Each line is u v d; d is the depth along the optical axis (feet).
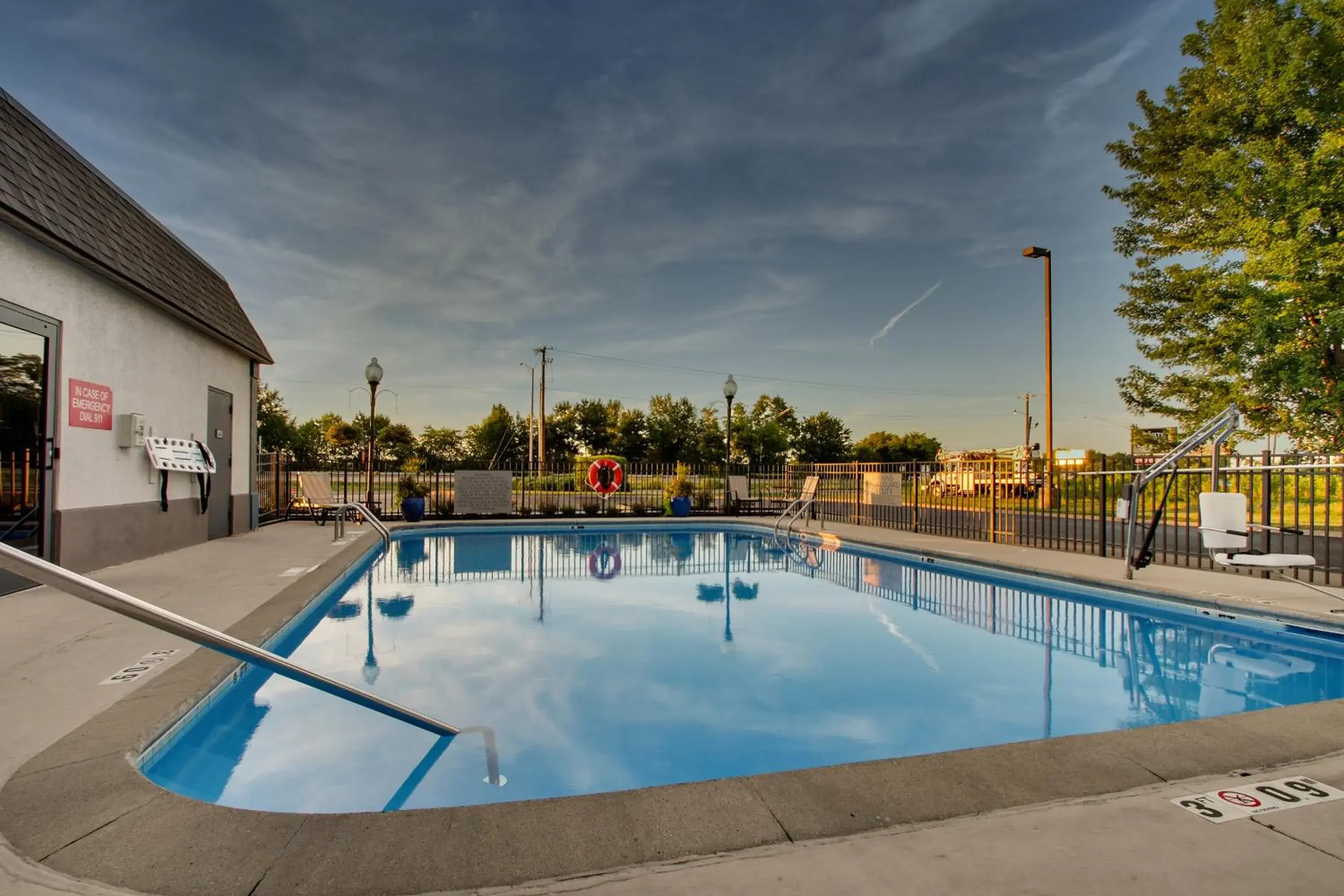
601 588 24.67
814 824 6.22
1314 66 42.16
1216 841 5.97
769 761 9.88
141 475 25.54
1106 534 31.96
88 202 22.20
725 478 54.75
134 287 23.71
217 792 8.66
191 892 5.14
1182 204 49.70
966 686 13.50
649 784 9.08
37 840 5.88
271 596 18.12
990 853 5.75
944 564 29.19
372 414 44.27
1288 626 16.79
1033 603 22.08
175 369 28.35
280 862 5.52
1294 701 12.72
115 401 23.62
